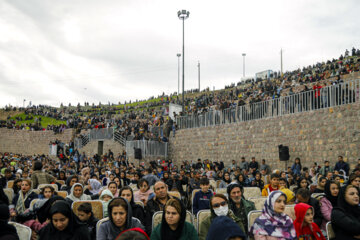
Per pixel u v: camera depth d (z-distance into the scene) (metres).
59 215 4.75
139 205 6.70
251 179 13.63
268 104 21.08
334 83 18.06
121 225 5.07
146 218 6.64
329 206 6.47
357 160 15.37
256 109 21.97
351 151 15.70
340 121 16.39
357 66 29.98
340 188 6.05
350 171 15.52
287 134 19.39
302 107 18.69
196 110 30.31
